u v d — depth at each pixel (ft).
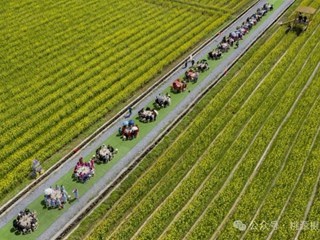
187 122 242.37
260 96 265.34
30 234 174.40
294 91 271.28
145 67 286.87
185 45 315.37
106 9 360.89
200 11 372.17
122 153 216.95
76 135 226.79
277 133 238.27
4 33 314.35
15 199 190.08
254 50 317.83
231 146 225.35
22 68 278.05
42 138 221.25
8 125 227.61
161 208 187.42
